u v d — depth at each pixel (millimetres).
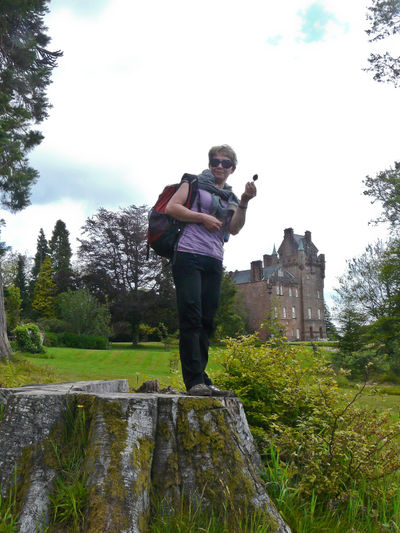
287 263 88125
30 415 2389
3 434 2344
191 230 2906
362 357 18609
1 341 13031
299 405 3660
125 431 2248
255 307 79250
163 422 2449
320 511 2680
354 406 3592
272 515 2283
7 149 16172
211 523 2162
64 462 2281
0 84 16812
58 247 77562
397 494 2953
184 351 2924
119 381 3920
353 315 23000
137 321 46844
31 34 17328
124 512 1982
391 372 18609
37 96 17812
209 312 3037
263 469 2881
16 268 57188
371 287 28688
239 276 87812
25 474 2232
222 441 2451
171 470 2330
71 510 2012
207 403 2541
